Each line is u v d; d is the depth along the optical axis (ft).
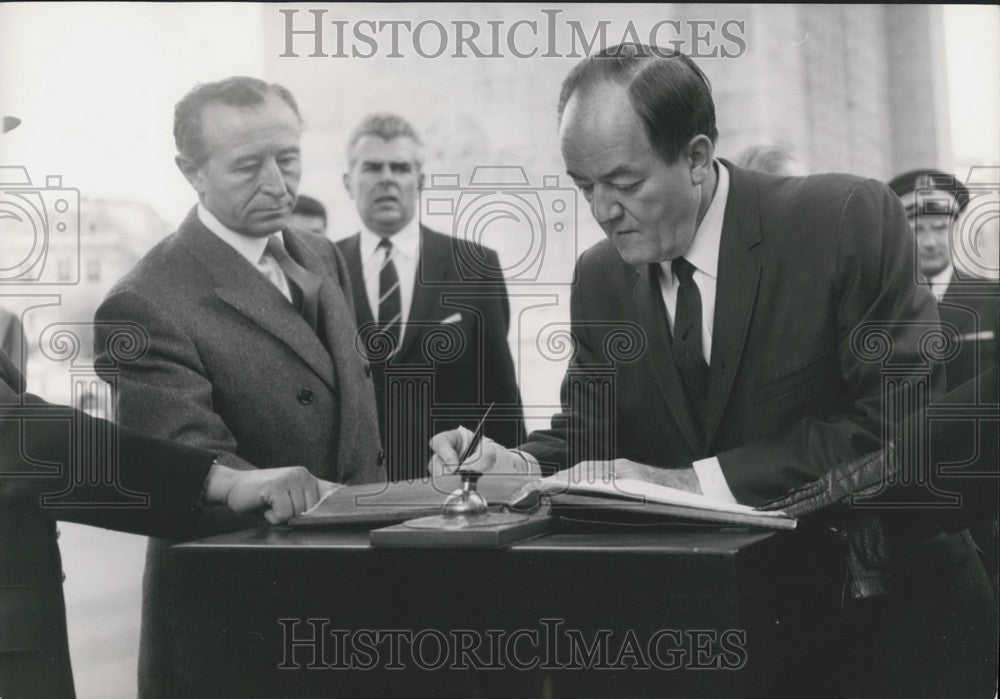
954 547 6.81
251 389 7.04
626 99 6.86
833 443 6.77
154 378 7.06
